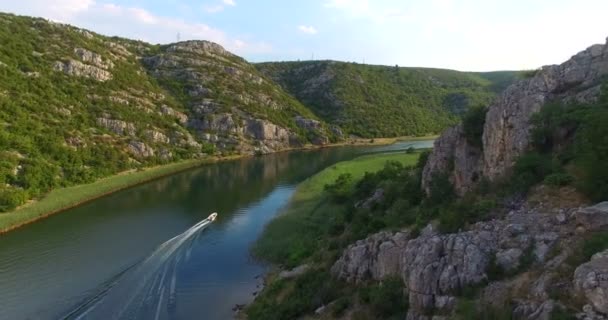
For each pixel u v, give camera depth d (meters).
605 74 33.91
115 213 74.31
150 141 124.75
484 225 27.81
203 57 198.00
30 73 117.44
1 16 142.75
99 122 118.19
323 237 53.41
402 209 44.72
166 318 40.81
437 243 27.16
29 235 62.25
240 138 156.00
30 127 94.38
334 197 70.44
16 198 70.25
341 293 35.00
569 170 29.06
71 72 131.62
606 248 21.02
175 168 116.19
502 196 30.72
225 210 76.69
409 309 26.72
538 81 36.06
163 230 65.69
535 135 32.84
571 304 19.75
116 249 57.72
